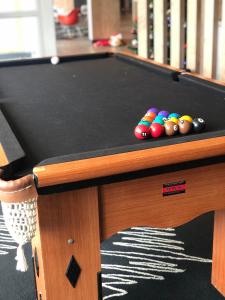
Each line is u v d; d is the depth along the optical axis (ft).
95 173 3.84
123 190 4.38
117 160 3.89
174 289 6.37
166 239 7.59
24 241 4.11
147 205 4.52
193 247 7.35
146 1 11.09
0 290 6.48
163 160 4.01
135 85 7.30
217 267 6.22
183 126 4.82
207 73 9.56
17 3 15.23
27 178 3.74
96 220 4.38
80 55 9.73
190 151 4.08
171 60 10.56
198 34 9.65
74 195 4.21
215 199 4.76
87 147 4.71
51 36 15.89
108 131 5.17
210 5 9.07
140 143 4.50
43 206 4.17
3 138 4.61
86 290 4.66
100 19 25.73
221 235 5.97
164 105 6.11
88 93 6.95
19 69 9.00
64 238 4.35
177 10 9.94
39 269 4.76
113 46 24.44
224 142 4.19
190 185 4.59
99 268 4.61
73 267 4.50
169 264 6.93
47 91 7.17
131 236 7.71
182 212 4.69
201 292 6.30
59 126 5.42
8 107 6.32
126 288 6.42
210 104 6.03
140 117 5.65
